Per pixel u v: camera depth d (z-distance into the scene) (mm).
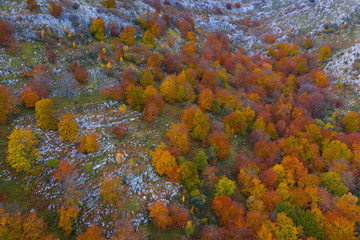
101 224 37062
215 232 40062
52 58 61500
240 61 113062
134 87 62438
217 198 45375
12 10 63969
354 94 88500
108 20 88938
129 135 53094
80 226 36094
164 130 58656
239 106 76938
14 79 51625
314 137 70688
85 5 86688
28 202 36281
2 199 34562
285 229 42500
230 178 55031
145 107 61469
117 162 45719
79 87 59938
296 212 46938
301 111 79812
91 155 45688
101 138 49969
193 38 114250
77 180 40812
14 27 60156
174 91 70125
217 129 65625
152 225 39281
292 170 56031
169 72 84875
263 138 68812
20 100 48625
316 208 47375
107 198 39062
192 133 60344
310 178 54656
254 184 51094
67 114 51812
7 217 31234
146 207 40938
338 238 43000
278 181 54562
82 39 74812
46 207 36656
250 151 67438
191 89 74000
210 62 98500
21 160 38344
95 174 42844
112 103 60250
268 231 40406
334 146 65000
